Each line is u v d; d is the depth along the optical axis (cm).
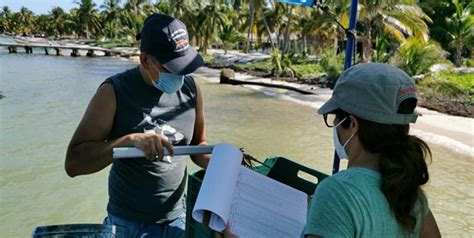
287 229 135
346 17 1989
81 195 619
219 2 3978
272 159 194
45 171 722
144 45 178
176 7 3888
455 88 1705
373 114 111
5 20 8919
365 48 2066
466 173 787
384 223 106
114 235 161
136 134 161
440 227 560
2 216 550
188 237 172
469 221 579
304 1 277
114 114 183
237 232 128
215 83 2238
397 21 1977
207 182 136
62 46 4338
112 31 6275
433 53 1914
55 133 994
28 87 1794
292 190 152
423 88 1723
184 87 199
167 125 191
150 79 184
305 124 1204
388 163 109
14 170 724
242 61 3441
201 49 4062
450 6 2914
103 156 165
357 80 114
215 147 155
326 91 1941
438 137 1048
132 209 192
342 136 119
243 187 142
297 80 2316
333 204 107
